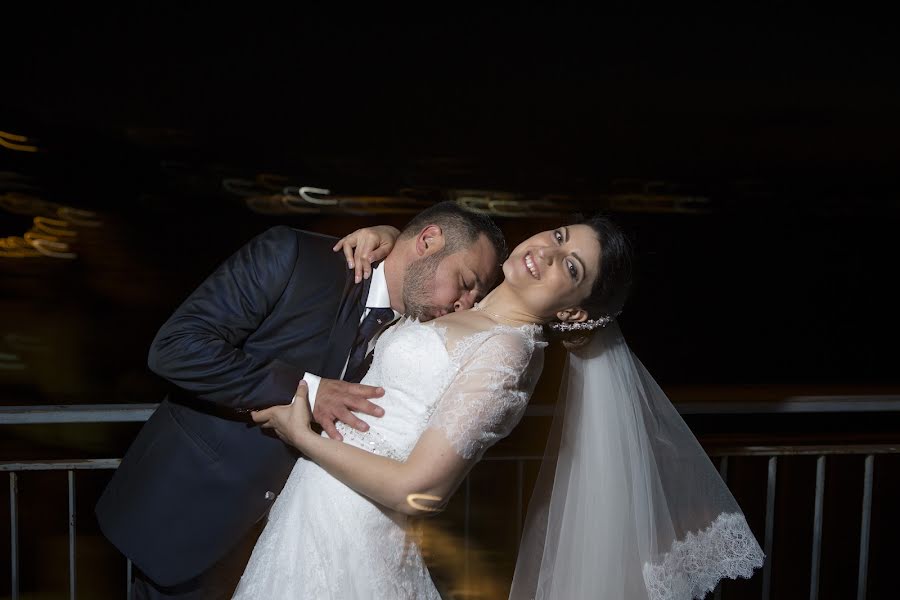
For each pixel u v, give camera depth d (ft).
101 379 28.02
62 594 12.96
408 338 6.46
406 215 59.67
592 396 7.22
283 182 61.41
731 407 8.19
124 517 7.14
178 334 6.52
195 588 7.36
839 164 71.56
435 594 6.74
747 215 59.52
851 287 45.55
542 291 6.60
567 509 7.20
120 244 43.62
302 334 6.84
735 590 12.85
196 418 7.06
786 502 14.12
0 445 17.61
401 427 6.32
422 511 5.97
